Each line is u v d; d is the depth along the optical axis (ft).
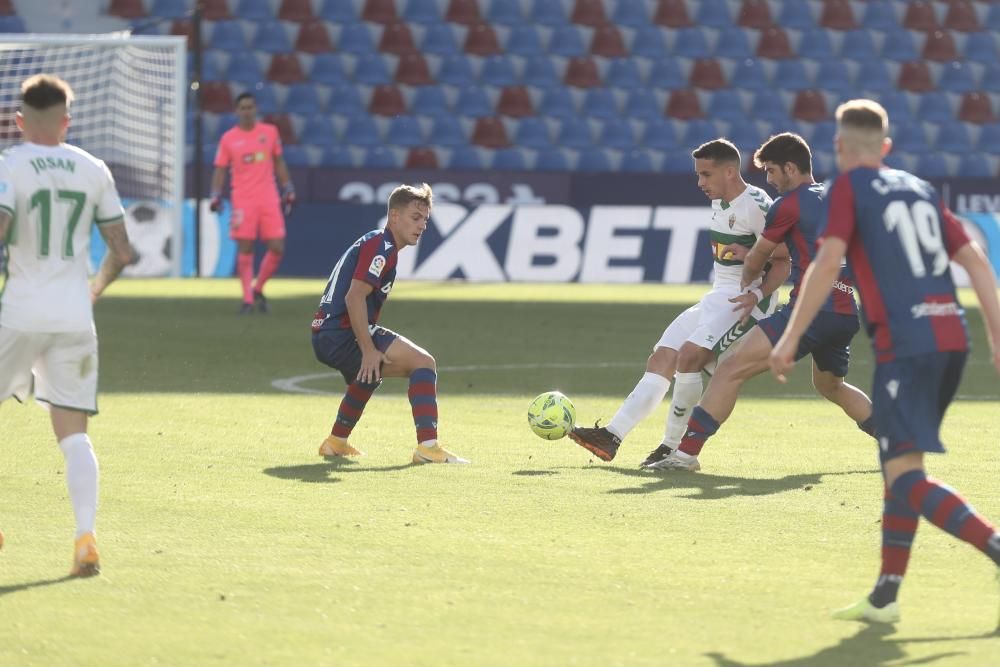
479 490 82.33
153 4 332.19
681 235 281.54
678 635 52.42
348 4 343.87
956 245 56.18
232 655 49.24
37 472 85.46
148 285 258.98
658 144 330.95
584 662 48.83
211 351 158.81
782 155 89.92
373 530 70.49
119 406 116.78
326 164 318.24
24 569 61.57
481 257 279.49
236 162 203.92
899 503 54.60
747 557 65.62
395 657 49.16
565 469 90.53
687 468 90.63
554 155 326.03
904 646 51.24
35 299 61.93
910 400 54.39
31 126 62.54
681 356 92.68
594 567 63.16
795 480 87.40
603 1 353.92
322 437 102.47
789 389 138.00
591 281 280.10
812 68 348.79
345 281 93.56
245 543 67.21
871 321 55.42
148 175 282.77
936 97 345.31
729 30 351.87
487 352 163.73
